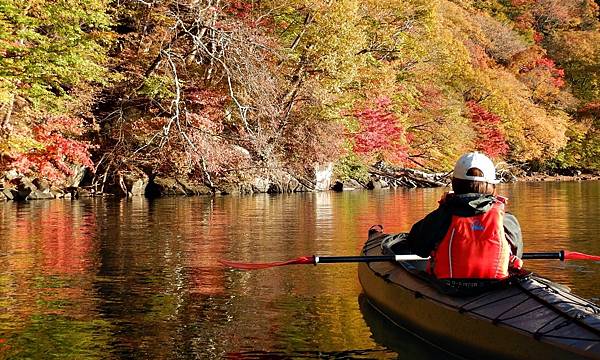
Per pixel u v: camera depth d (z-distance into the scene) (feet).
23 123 63.67
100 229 38.42
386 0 99.86
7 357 14.89
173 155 73.00
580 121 169.37
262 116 74.64
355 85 99.09
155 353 15.17
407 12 102.68
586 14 224.12
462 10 167.84
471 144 134.62
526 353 12.44
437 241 15.28
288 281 22.91
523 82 166.61
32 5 57.67
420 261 19.01
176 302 19.90
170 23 71.97
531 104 154.20
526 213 50.24
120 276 23.76
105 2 64.13
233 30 68.33
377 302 18.44
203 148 70.54
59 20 58.08
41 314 18.52
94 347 15.60
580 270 24.89
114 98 76.54
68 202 62.39
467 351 13.96
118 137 73.36
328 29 80.94
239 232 36.99
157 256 28.17
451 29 151.64
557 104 169.27
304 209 54.44
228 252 29.27
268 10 83.61
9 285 22.21
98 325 17.40
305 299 20.24
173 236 35.06
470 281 14.88
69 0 57.57
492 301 14.16
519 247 15.61
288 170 85.66
